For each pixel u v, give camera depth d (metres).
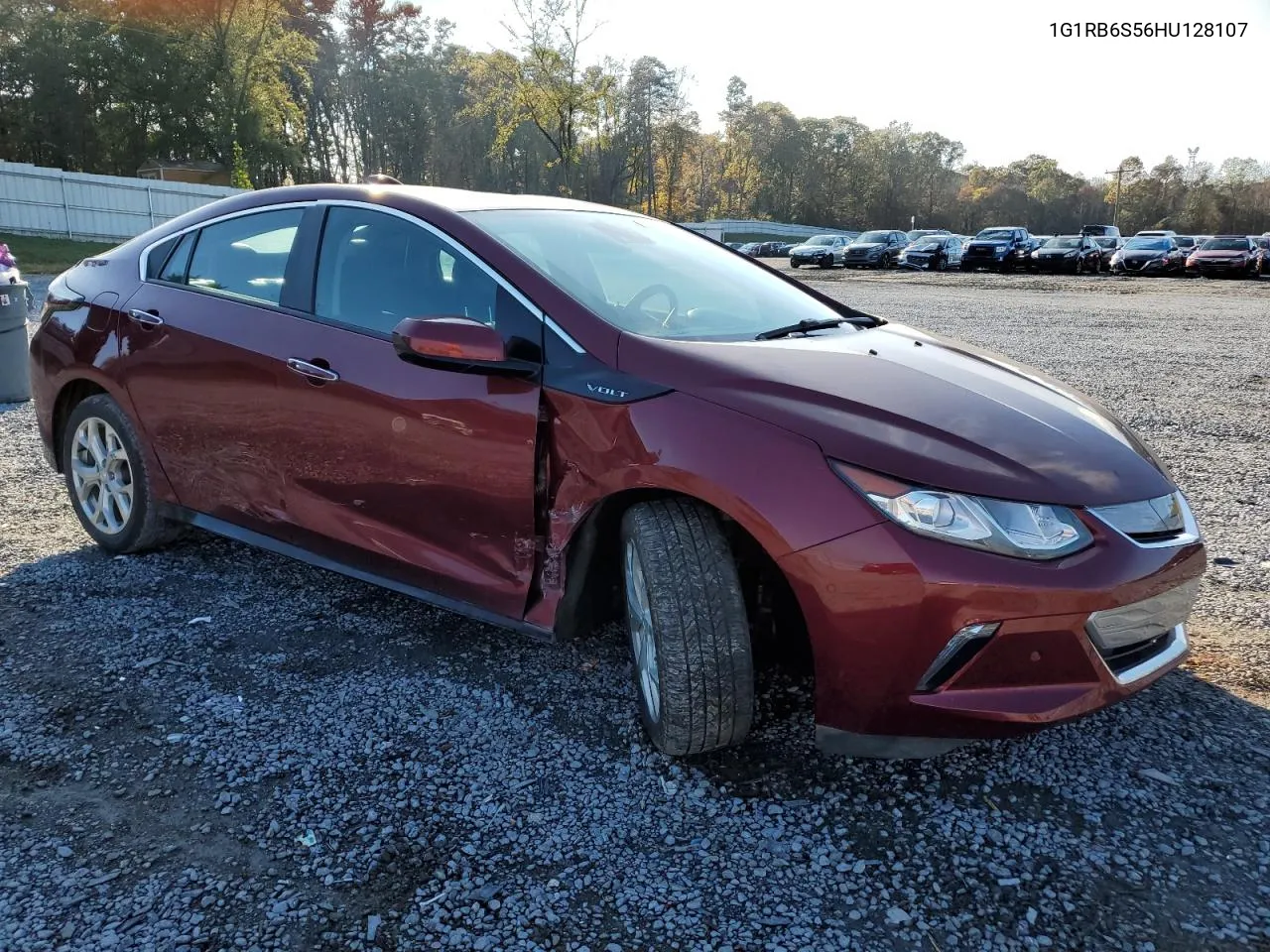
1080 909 2.01
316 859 2.13
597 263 3.09
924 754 2.26
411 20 80.81
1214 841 2.24
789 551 2.21
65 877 2.06
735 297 3.27
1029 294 22.53
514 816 2.30
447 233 2.96
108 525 3.92
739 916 1.98
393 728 2.68
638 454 2.41
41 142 47.78
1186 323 14.85
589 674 3.02
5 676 2.92
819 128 105.81
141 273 3.76
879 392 2.47
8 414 6.82
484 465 2.71
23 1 45.72
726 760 2.55
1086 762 2.56
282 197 3.45
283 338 3.19
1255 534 4.50
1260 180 108.19
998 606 2.12
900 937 1.94
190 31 45.69
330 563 3.22
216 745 2.58
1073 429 2.54
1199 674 3.07
